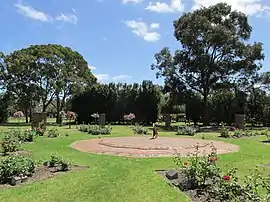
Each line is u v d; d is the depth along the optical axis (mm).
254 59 36688
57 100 43438
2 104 41562
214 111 40000
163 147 14523
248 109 38531
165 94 40000
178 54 37438
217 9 36594
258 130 28156
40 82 42562
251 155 13555
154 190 7652
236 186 6414
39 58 41406
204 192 7258
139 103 38438
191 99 38906
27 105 42500
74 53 44656
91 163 10945
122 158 12008
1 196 7152
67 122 40969
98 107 38844
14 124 37531
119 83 39188
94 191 7609
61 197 7188
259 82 38438
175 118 45344
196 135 22562
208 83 37531
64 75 42500
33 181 8328
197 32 35562
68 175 8992
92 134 21844
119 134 22438
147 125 36562
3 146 13172
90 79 46594
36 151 13594
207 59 36375
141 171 9680
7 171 8188
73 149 14398
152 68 38344
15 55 41906
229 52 36250
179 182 8156
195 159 8281
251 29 37000
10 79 42219
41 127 21438
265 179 7129
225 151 14578
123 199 7078
